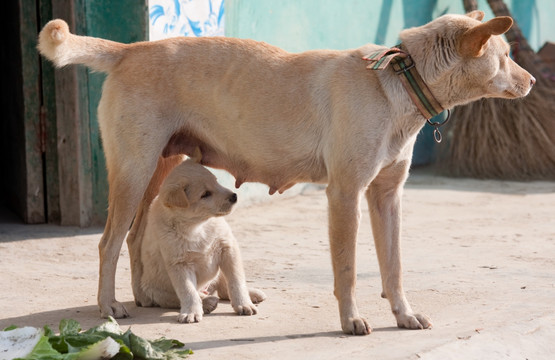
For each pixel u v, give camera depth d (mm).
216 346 4176
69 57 5027
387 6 11812
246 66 4922
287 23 9766
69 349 3709
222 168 5188
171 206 4758
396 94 4500
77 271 6234
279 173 4949
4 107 9297
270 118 4828
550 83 12203
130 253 5312
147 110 4988
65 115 7848
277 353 4008
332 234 4566
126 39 7762
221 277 5340
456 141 11961
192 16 8258
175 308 5164
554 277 5957
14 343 3824
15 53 8461
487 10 13977
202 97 5004
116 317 4859
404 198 9969
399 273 4723
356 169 4512
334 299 5363
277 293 5543
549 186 11102
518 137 11758
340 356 3908
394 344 4121
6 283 5781
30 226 8047
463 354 3984
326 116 4672
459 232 7922
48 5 7902
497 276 5988
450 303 5168
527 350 4199
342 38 10883
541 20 16219
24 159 8211
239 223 8328
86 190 7965
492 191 10602
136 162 4992
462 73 4531
